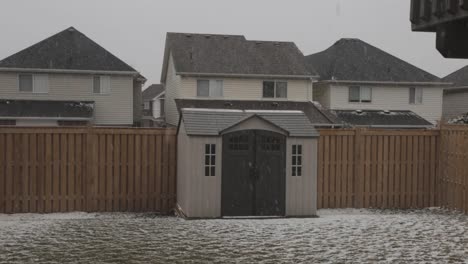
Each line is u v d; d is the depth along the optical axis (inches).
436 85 1250.6
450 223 507.2
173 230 466.3
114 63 1113.4
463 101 1408.7
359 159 601.6
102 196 564.7
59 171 552.7
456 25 203.8
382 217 542.6
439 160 610.9
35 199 547.2
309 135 534.3
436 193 615.8
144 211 576.7
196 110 540.7
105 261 364.5
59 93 1084.5
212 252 389.4
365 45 1331.2
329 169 597.0
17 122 979.3
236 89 1099.9
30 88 1070.4
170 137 582.9
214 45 1154.0
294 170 537.6
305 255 382.6
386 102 1227.9
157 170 580.4
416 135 611.5
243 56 1136.2
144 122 1632.6
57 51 1107.9
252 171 530.3
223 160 524.7
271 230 467.5
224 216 527.5
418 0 205.9
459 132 565.9
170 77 1210.0
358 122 1092.5
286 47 1197.1
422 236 448.5
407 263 363.9
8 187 540.4
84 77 1095.0
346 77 1193.4
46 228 474.6
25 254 381.7
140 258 372.5
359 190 601.9
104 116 1109.7
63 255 379.6
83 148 558.6
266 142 532.1
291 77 1106.7
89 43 1152.2
